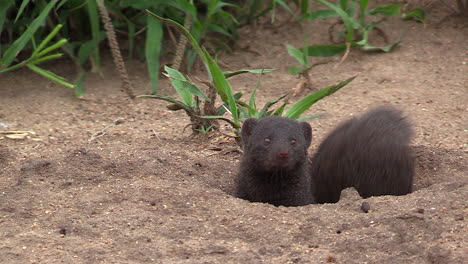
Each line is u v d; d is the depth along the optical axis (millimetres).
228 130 11227
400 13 14898
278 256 7055
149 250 7109
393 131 9766
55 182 8789
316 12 13969
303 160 9359
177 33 14125
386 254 6988
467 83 12820
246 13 14742
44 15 11930
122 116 11898
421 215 7438
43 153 10109
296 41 14602
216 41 13898
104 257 6988
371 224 7469
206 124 10930
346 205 8016
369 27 14297
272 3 14383
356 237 7250
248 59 14125
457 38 14391
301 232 7512
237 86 13109
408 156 9578
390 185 9438
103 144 10648
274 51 14359
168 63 13555
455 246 6973
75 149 9930
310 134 9500
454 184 8414
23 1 12195
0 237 7387
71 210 8039
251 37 14844
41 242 7266
